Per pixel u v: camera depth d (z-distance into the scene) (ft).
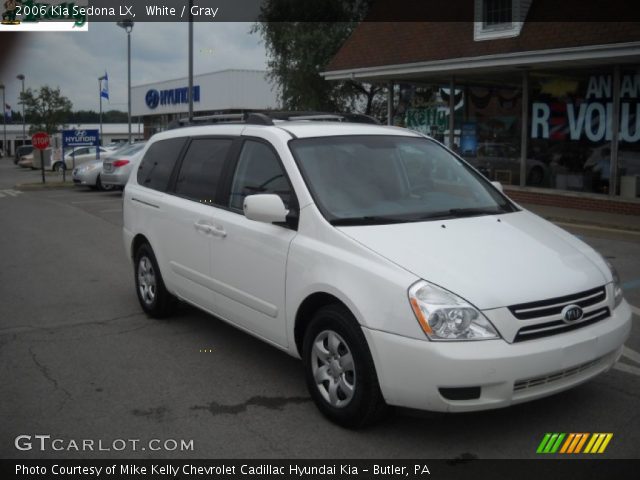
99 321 20.43
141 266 20.79
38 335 19.04
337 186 14.40
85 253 32.32
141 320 20.48
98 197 60.70
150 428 12.98
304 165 14.67
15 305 22.47
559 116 46.55
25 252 32.68
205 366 16.37
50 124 125.18
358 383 12.10
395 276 11.70
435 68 49.16
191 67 62.18
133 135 206.59
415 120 58.08
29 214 47.93
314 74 74.95
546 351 11.26
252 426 13.00
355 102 79.51
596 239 34.40
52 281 26.16
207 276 16.87
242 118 18.40
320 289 12.80
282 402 14.14
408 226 13.47
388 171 15.37
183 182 18.69
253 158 16.10
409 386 11.29
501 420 13.07
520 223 14.69
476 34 47.24
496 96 50.90
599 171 44.29
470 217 14.57
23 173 114.93
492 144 51.57
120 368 16.29
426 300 11.25
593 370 12.27
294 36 73.72
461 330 11.06
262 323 14.89
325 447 12.10
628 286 23.98
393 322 11.42
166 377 15.66
